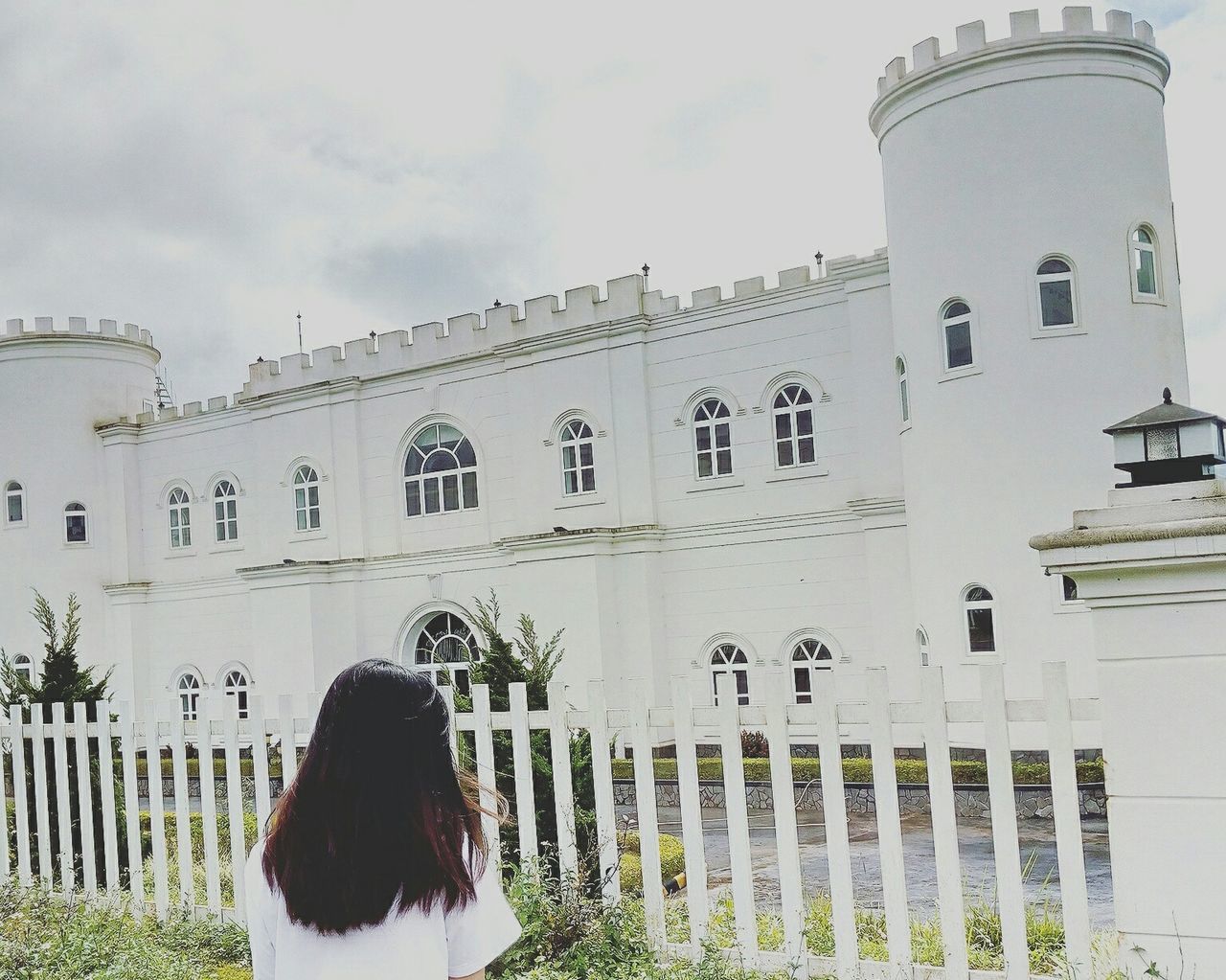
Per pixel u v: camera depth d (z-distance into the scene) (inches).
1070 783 205.2
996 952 267.9
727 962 244.2
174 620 1245.1
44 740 406.0
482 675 367.2
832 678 233.1
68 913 326.3
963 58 710.5
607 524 944.9
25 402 1293.1
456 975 121.8
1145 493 197.6
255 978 123.5
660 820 713.6
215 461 1224.2
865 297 832.9
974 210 712.4
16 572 1283.2
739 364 897.5
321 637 1081.4
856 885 482.3
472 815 125.9
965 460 714.8
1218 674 189.9
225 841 526.0
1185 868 191.9
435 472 1061.8
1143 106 711.7
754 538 884.0
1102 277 689.0
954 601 721.6
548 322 990.4
